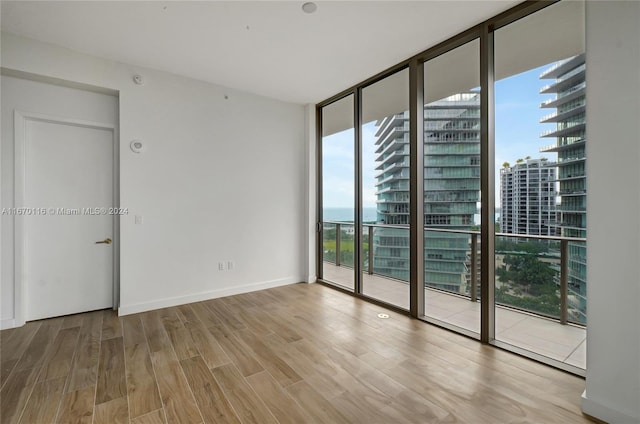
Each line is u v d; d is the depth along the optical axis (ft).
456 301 11.71
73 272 10.94
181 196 12.14
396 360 7.63
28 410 5.74
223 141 13.19
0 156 9.47
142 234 11.30
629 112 5.19
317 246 15.97
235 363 7.51
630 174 5.21
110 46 9.80
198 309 11.53
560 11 7.61
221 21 8.47
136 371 7.14
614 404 5.32
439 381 6.70
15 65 9.13
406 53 10.27
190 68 11.43
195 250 12.49
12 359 7.70
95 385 6.57
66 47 9.84
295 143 15.48
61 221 10.73
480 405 5.88
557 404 5.89
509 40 8.80
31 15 8.14
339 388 6.47
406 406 5.87
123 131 10.91
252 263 14.07
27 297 10.18
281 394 6.26
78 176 11.02
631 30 5.14
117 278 11.44
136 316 10.78
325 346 8.41
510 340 8.55
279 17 8.30
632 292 5.19
